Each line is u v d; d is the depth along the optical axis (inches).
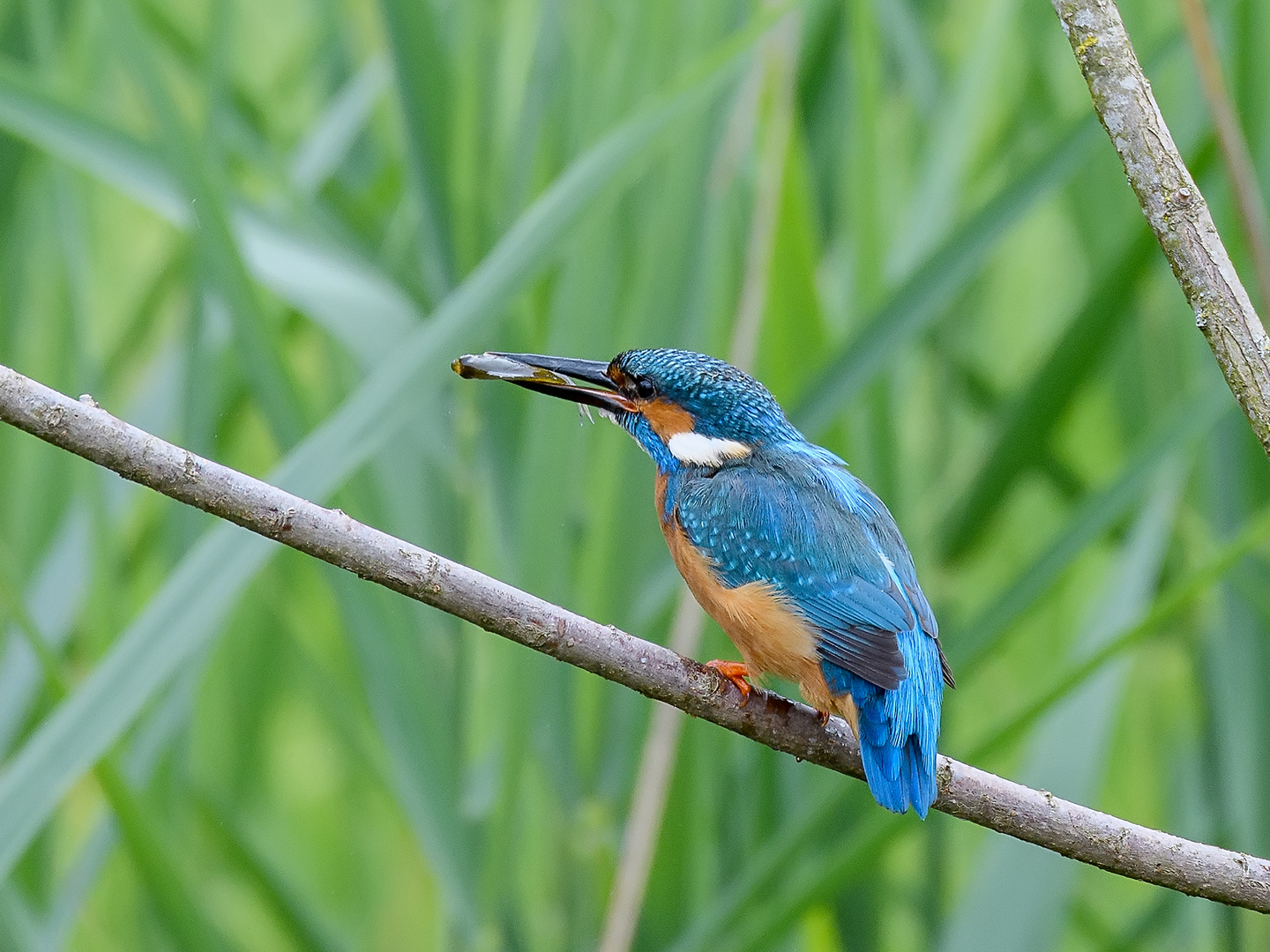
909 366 473.7
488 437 406.6
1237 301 235.5
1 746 406.0
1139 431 473.7
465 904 377.7
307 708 575.2
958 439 500.1
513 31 470.3
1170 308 466.3
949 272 378.3
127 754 390.0
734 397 353.4
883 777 286.2
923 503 441.7
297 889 445.4
